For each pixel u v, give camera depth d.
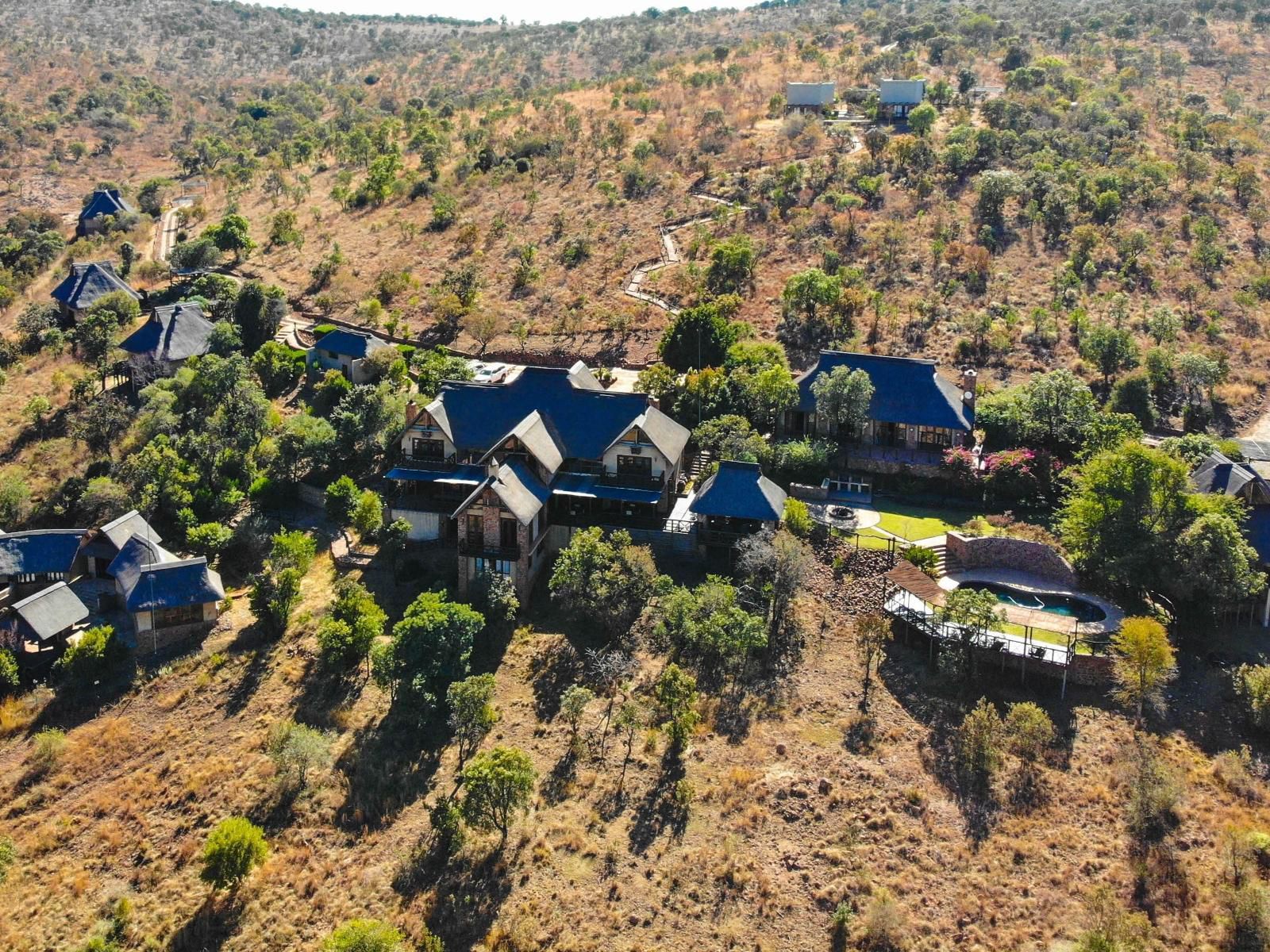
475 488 79.81
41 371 115.06
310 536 82.81
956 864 51.88
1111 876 50.88
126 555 75.94
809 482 84.19
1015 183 135.88
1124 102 171.38
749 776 57.59
